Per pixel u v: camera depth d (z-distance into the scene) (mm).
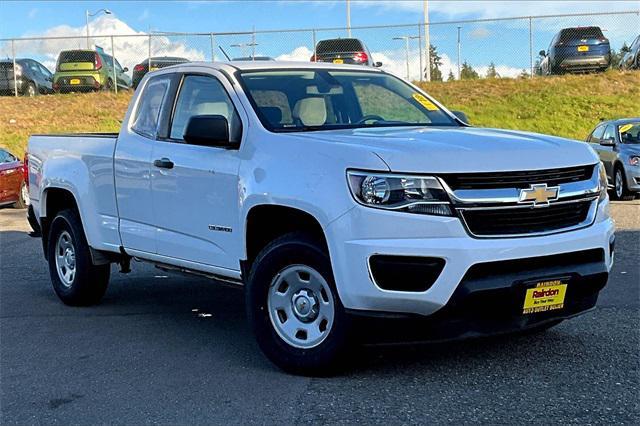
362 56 25109
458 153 4480
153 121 6234
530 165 4543
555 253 4535
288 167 4824
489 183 4430
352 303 4449
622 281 7484
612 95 25359
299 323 4840
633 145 15500
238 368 5121
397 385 4633
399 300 4344
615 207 14156
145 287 8125
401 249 4301
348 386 4641
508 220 4469
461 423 4020
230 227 5281
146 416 4309
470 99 25844
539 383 4609
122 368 5227
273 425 4094
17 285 8375
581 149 4961
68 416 4363
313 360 4719
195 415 4285
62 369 5254
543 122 24125
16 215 15633
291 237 4824
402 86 6523
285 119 5406
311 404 4363
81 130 25281
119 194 6422
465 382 4656
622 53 28922
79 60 28406
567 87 26031
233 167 5234
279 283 4906
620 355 5133
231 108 5566
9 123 25672
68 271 7297
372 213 4355
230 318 6645
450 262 4289
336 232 4461
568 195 4680
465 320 4426
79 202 6867
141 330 6270
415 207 4328
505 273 4441
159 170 5918
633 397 4336
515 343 5461
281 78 5859
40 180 7457
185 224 5715
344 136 4977
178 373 5062
